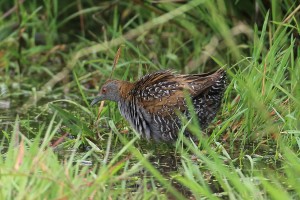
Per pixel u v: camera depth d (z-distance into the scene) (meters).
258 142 10.98
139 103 11.00
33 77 15.35
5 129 12.01
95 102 11.58
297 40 12.88
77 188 7.68
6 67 15.23
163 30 15.77
